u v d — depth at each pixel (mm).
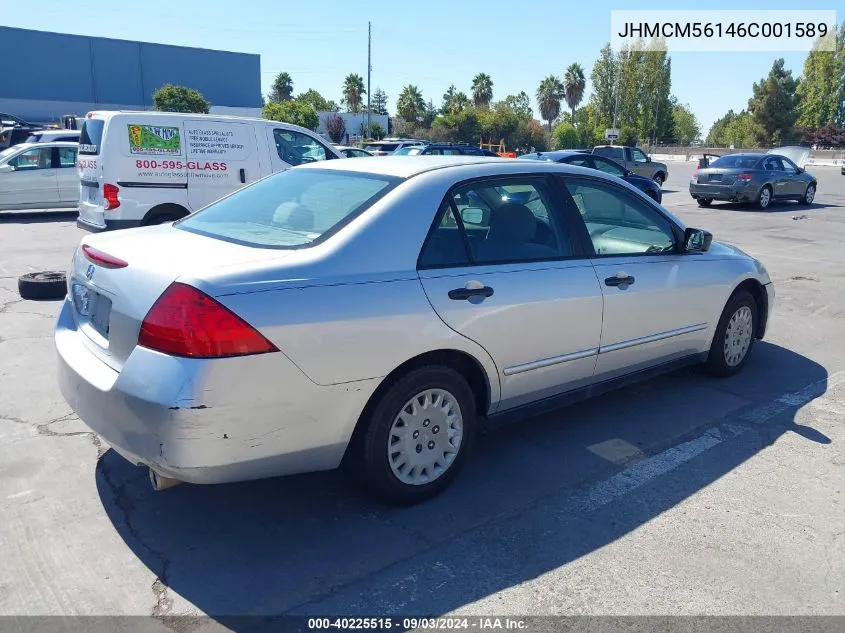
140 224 9680
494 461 3986
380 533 3242
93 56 51781
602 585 2900
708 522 3389
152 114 9633
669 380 5387
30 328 6328
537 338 3750
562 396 4098
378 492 3336
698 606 2779
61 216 15859
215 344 2713
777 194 19203
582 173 4254
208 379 2699
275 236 3355
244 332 2758
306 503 3488
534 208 3943
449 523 3338
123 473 3725
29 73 49844
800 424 4582
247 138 10359
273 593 2809
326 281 3014
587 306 3975
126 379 2803
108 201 9406
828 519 3430
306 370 2914
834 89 79375
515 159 4113
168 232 3652
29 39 49406
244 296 2803
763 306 5578
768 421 4621
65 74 51062
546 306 3748
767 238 13297
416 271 3301
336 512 3414
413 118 77938
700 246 4715
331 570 2963
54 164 15227
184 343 2709
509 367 3674
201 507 3432
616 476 3832
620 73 74000
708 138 107562
